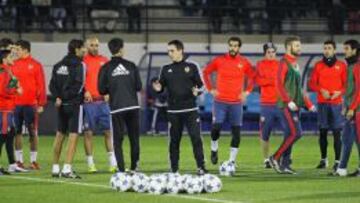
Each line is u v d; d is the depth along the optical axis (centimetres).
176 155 2877
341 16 6475
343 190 2584
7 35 6097
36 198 2400
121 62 2806
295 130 3055
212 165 3528
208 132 5866
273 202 2294
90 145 3200
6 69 3064
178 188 2478
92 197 2409
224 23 6569
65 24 6375
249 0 6800
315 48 6150
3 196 2447
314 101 5819
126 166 3469
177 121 2848
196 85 2845
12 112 3105
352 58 3016
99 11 6562
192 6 6394
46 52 6003
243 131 5912
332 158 3944
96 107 3194
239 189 2598
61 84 2936
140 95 5912
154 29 6400
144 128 5897
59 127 2986
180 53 2845
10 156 3200
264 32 6356
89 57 3234
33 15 6347
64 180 2883
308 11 6800
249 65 3381
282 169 3131
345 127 3008
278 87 3041
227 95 3344
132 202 2294
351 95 2953
